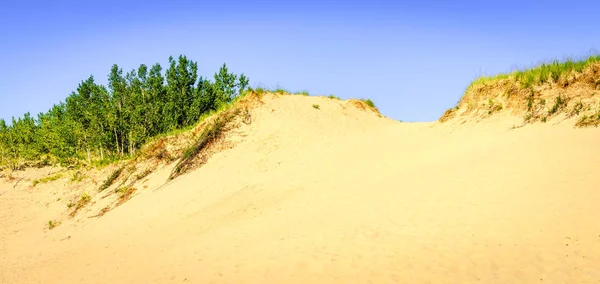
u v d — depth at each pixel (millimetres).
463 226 7625
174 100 37656
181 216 13273
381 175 12883
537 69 15438
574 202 7336
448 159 12266
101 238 13492
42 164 36562
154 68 40312
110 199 19234
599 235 6305
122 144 36594
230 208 12891
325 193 12312
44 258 12641
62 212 20766
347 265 7027
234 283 7055
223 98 38250
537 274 5781
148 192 17969
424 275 6262
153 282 7930
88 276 9250
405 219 8617
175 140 23359
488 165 10469
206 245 9805
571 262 5883
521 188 8516
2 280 10375
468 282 5895
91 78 40125
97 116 35344
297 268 7230
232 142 20625
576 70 13859
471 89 18141
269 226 10227
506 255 6371
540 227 6910
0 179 31766
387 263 6852
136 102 38500
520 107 14602
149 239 11672
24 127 41500
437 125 18172
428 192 9883
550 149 10164
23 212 22250
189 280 7637
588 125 10906
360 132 21375
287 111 23297
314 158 17297
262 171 16641
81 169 27891
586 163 8672
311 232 9023
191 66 38656
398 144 17094
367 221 9008
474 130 15188
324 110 24156
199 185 16422
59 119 38875
